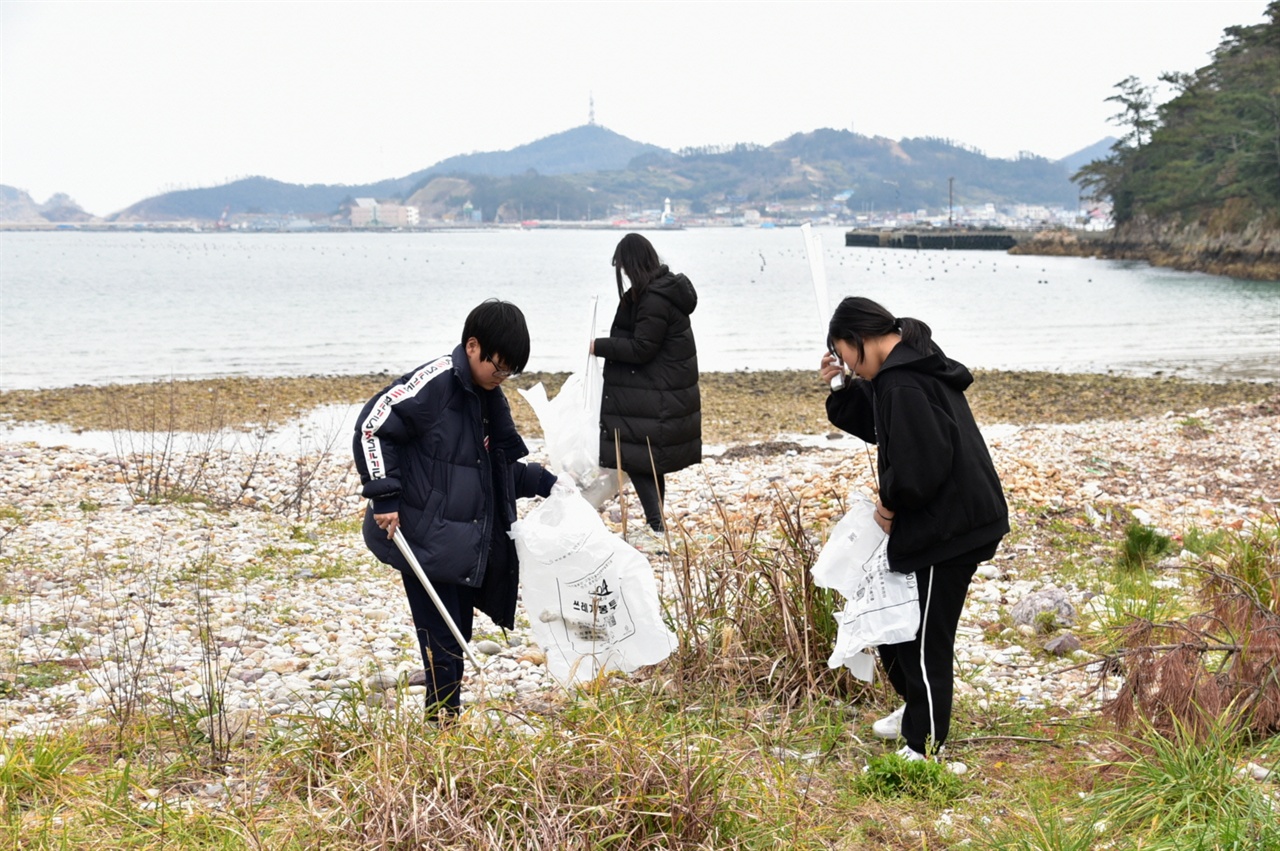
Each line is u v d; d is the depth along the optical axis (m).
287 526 8.84
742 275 68.25
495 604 4.38
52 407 17.41
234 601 6.49
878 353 3.96
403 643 5.77
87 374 22.52
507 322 3.96
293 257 110.44
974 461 3.86
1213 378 22.47
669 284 6.85
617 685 4.52
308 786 3.57
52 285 56.22
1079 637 5.70
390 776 3.37
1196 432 13.59
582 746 3.55
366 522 4.17
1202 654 4.19
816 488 9.63
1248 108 73.00
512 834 3.14
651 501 7.28
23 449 12.70
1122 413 17.41
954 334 32.47
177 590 6.68
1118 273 68.19
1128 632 4.57
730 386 20.48
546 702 4.55
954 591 3.94
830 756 4.14
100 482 10.70
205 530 8.45
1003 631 5.92
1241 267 64.25
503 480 4.27
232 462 12.45
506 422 4.22
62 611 6.09
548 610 4.30
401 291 52.84
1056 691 4.95
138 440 14.58
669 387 7.04
